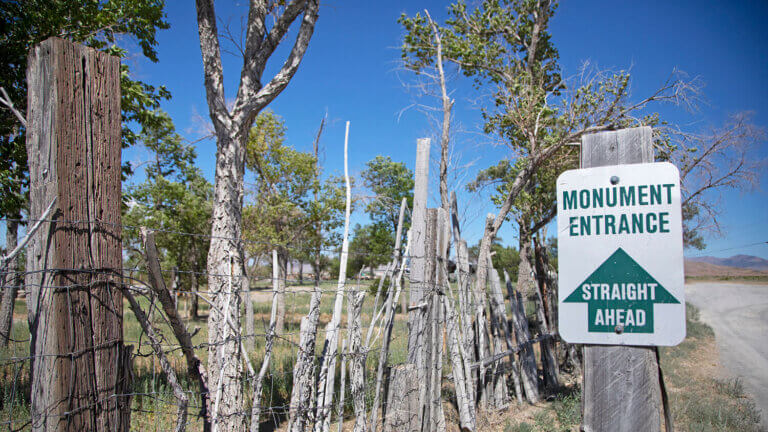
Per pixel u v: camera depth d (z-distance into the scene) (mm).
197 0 4395
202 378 3389
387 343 3781
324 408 3521
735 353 8148
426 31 8234
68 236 1926
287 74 4488
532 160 6984
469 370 5027
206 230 16469
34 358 1870
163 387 5402
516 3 8719
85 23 7297
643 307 2016
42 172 1919
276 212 12547
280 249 11781
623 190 2100
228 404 3783
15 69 6703
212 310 3906
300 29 4590
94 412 1960
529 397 6648
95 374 1971
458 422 5441
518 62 8641
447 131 5805
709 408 5641
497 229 6836
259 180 13422
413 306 4043
